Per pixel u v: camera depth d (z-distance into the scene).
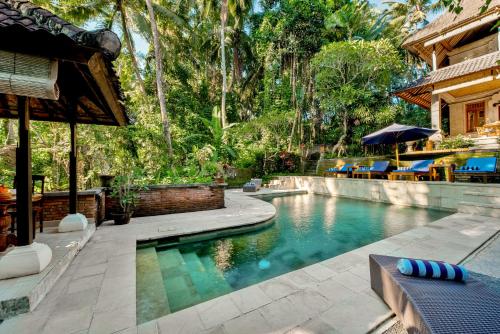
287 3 15.77
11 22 1.79
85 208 4.80
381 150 13.99
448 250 3.41
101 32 1.95
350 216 6.50
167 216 6.19
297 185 12.89
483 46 11.16
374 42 12.52
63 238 3.68
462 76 9.36
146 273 3.07
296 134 17.53
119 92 3.11
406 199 7.58
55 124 8.82
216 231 4.95
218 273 3.25
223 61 14.89
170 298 2.56
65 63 2.76
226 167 13.25
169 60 15.48
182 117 15.41
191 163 10.02
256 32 18.09
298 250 4.11
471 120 11.59
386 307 2.09
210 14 16.55
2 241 2.97
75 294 2.37
